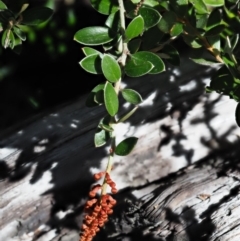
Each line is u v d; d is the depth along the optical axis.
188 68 0.94
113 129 0.71
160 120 0.92
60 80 1.10
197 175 0.91
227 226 0.84
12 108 1.09
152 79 0.94
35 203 0.92
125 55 0.72
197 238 0.86
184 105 0.92
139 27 0.71
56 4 1.11
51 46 1.11
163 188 0.91
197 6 0.76
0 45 1.09
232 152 0.92
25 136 0.93
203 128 0.92
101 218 0.70
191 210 0.87
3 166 0.92
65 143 0.93
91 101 0.74
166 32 0.76
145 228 0.88
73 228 0.92
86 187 0.92
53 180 0.92
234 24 0.79
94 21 1.11
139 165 0.92
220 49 0.78
